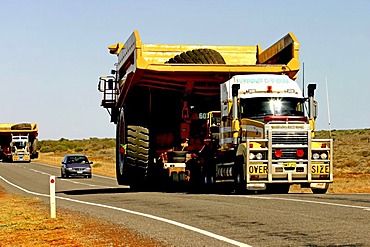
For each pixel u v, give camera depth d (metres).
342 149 76.94
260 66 25.66
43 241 13.86
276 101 24.19
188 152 28.41
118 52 30.91
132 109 28.22
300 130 23.31
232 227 14.05
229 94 24.97
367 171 48.34
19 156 89.69
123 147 29.28
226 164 25.36
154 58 29.09
